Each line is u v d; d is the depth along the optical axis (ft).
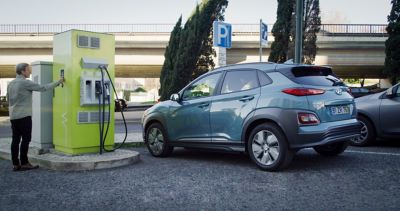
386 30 100.27
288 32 89.56
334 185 18.13
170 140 26.32
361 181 18.75
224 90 23.75
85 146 25.23
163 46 115.34
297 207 15.05
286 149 20.58
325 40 110.52
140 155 28.04
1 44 112.37
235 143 22.65
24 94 22.72
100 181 19.76
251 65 23.09
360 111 30.25
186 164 24.04
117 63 119.24
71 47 24.48
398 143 32.48
